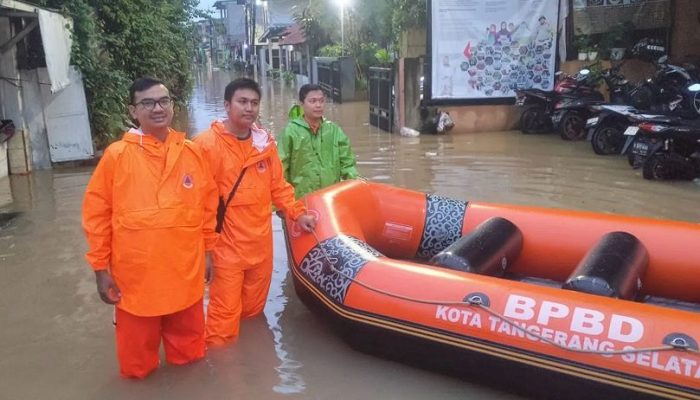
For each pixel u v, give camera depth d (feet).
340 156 16.84
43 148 32.09
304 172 16.31
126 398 11.16
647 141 25.93
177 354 12.04
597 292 11.42
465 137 37.65
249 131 12.96
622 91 34.55
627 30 38.52
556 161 29.99
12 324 14.17
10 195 26.30
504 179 26.43
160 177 10.61
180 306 10.99
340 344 13.00
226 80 115.85
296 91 81.25
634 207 22.06
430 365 11.64
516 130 39.70
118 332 11.21
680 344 9.54
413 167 29.17
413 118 39.45
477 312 10.96
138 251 10.52
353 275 12.44
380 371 11.97
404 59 38.63
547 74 38.83
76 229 21.04
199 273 11.26
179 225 10.73
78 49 32.30
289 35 103.71
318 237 13.80
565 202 22.80
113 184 10.42
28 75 31.40
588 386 10.03
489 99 38.96
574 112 35.40
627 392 9.73
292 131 16.11
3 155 29.99
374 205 16.29
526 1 37.76
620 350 9.82
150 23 43.98
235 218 12.78
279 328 13.71
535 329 10.46
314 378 11.73
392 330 11.70
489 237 13.71
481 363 10.93
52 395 11.32
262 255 13.24
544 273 15.10
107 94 34.58
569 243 14.66
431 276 11.79
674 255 13.65
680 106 28.94
